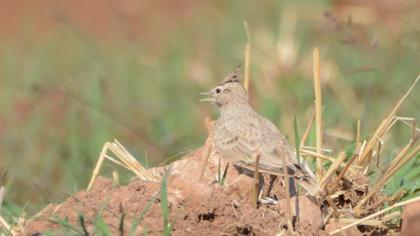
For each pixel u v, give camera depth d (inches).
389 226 416.8
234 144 437.4
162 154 575.2
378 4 791.7
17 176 569.6
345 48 699.4
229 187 406.9
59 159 609.9
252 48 751.1
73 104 663.1
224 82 468.1
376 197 423.8
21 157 613.6
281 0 832.9
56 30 856.9
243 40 774.5
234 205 403.5
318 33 738.2
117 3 899.4
